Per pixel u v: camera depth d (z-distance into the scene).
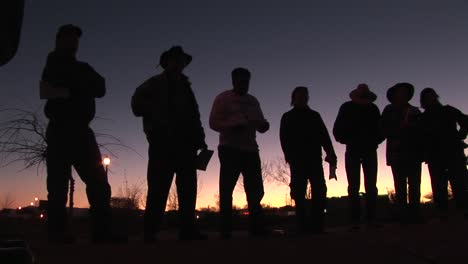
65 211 3.87
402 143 5.93
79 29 4.01
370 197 5.72
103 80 4.15
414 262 2.31
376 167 5.80
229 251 2.79
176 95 4.51
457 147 6.32
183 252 2.77
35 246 3.01
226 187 5.03
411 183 5.92
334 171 5.76
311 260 2.48
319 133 5.76
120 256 2.62
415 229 3.69
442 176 6.21
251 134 5.23
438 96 6.41
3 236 1.76
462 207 6.32
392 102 6.21
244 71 5.24
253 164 5.16
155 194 4.27
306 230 5.50
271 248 2.88
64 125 3.93
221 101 5.21
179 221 4.46
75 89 3.95
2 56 1.13
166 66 4.55
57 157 3.91
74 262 2.44
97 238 3.96
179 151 4.41
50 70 3.90
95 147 4.05
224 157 5.09
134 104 4.38
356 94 5.89
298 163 5.60
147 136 4.40
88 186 4.00
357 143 5.73
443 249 2.55
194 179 4.52
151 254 2.70
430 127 6.23
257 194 5.12
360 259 2.45
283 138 5.71
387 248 2.67
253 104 5.35
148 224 4.22
